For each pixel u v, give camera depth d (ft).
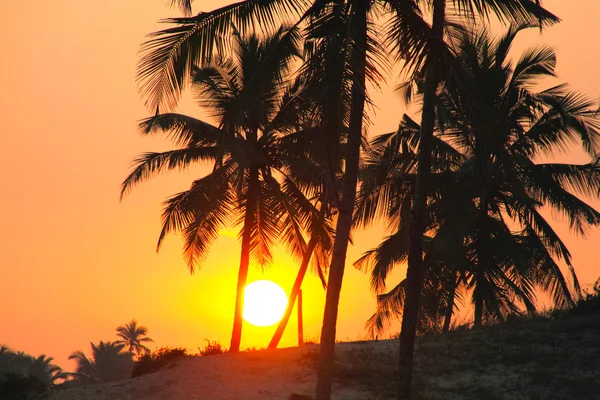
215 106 203.41
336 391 150.30
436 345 174.19
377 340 198.59
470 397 137.39
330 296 107.86
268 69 106.11
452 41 113.39
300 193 208.85
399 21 100.27
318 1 105.60
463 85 99.04
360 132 108.68
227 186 206.39
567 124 210.38
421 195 106.83
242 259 209.77
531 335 171.63
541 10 107.55
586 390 132.98
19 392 180.65
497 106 203.41
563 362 149.28
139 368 199.52
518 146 213.46
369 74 96.32
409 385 103.35
